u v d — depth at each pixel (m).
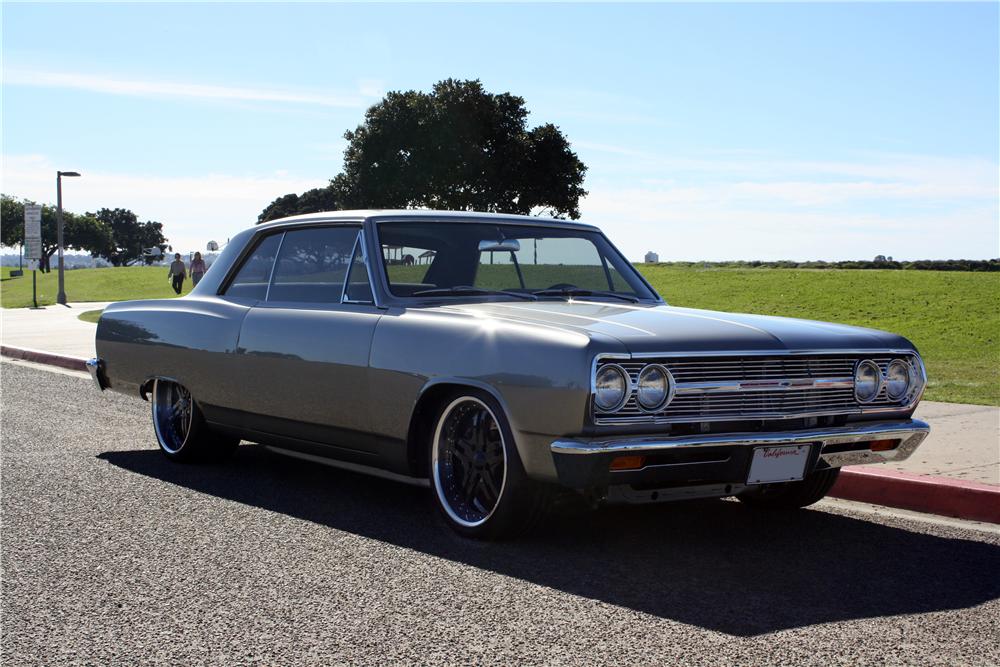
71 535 4.79
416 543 4.63
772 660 3.19
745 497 5.54
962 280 26.38
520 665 3.15
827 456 4.47
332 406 5.21
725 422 4.25
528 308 4.94
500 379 4.32
